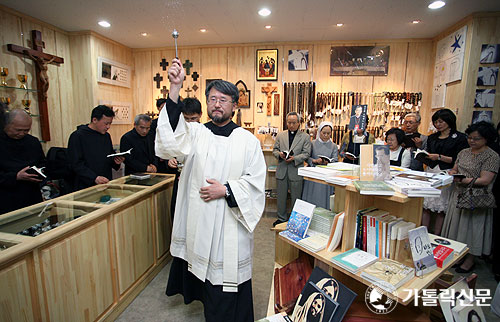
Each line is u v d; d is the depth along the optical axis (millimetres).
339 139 4246
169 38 4137
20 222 1373
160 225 2354
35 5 3006
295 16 3242
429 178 1253
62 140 3869
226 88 1378
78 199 1757
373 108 4188
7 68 3086
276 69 4336
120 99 4531
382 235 1182
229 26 3602
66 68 3889
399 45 4074
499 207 2252
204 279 1343
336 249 1284
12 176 1906
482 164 2107
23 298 1136
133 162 2619
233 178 1386
